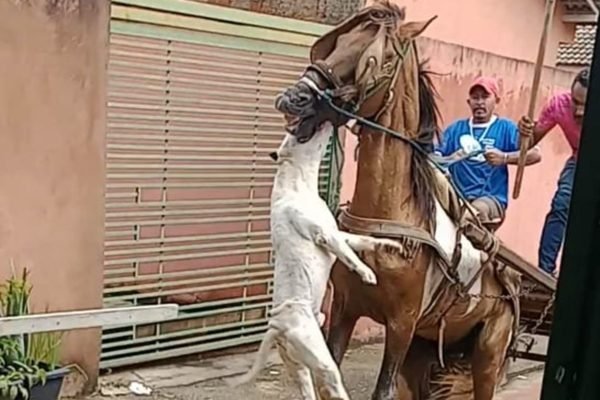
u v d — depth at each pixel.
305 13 7.25
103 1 5.81
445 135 5.30
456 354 4.58
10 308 5.05
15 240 5.46
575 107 5.03
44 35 5.49
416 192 3.83
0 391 4.67
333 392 2.80
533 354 4.92
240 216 7.06
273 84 7.13
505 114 9.48
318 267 2.85
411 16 8.81
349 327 3.95
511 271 4.40
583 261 1.16
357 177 3.81
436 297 3.99
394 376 3.93
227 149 6.89
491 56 9.13
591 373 1.16
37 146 5.52
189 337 6.79
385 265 3.69
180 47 6.43
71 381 5.75
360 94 3.46
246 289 7.18
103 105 5.88
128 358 6.36
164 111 6.40
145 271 6.45
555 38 11.94
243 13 6.78
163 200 6.50
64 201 5.70
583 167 1.16
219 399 6.00
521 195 9.85
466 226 4.09
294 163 3.04
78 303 5.84
